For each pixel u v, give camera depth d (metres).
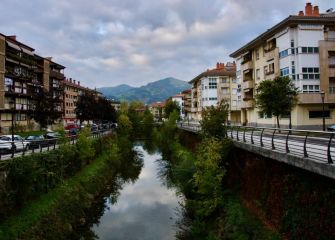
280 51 44.16
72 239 19.39
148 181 36.66
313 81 41.41
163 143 62.06
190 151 41.62
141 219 24.05
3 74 51.47
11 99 54.44
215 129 23.39
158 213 25.39
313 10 45.81
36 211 18.33
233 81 81.75
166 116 106.88
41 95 48.06
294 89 35.09
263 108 34.53
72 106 103.38
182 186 26.55
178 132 58.41
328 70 41.28
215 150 20.84
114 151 42.09
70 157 27.31
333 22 41.16
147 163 47.94
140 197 30.12
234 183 21.48
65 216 20.33
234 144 22.12
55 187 23.25
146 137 86.12
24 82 59.59
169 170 41.34
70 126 59.56
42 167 21.16
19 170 17.78
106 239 20.31
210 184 19.59
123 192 31.97
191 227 20.16
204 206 19.92
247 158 20.11
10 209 16.80
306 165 12.21
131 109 86.62
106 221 23.77
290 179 14.00
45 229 17.41
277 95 33.47
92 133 44.09
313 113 42.16
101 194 29.77
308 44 41.31
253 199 17.62
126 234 21.11
